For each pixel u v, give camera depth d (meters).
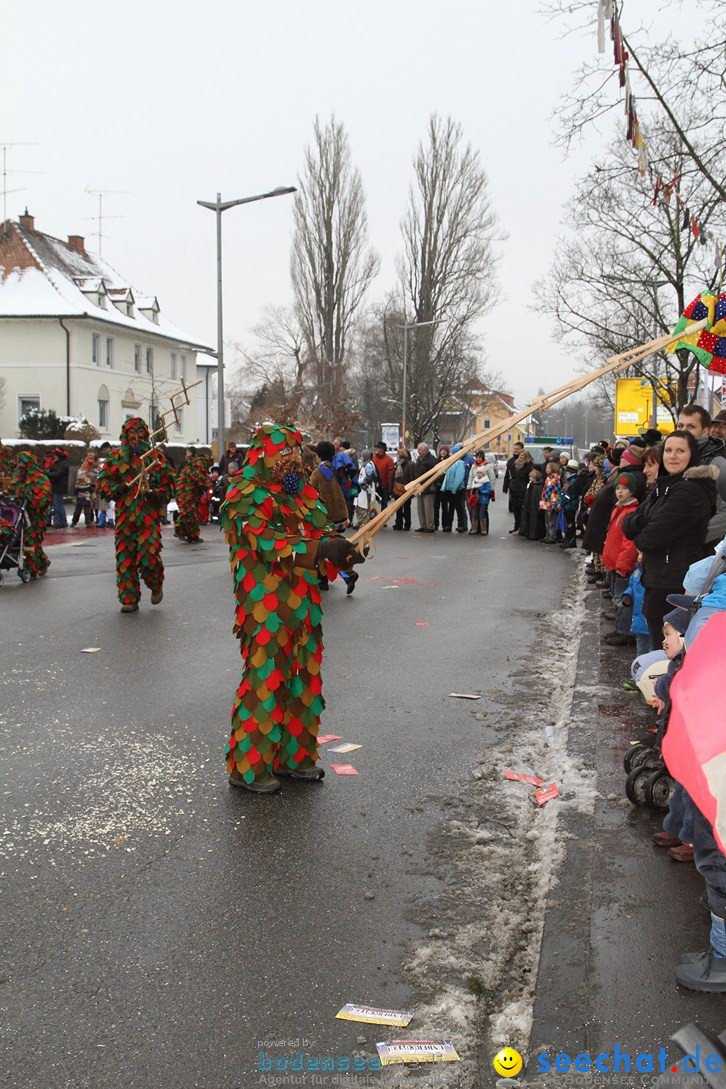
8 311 46.03
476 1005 3.32
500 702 7.15
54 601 11.48
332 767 5.69
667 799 4.88
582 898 3.96
